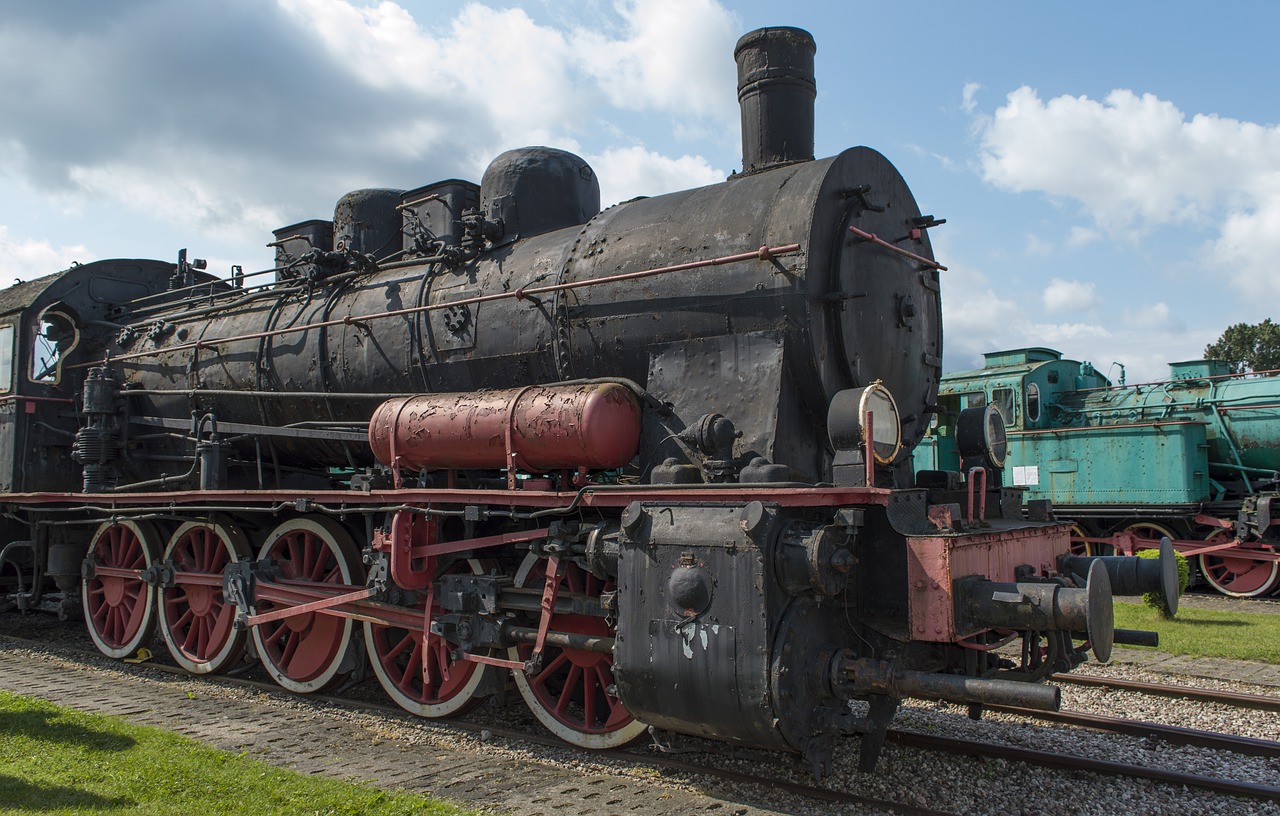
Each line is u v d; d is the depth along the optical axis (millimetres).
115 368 10648
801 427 5934
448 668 6926
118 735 6320
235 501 8242
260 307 9516
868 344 6395
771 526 4828
